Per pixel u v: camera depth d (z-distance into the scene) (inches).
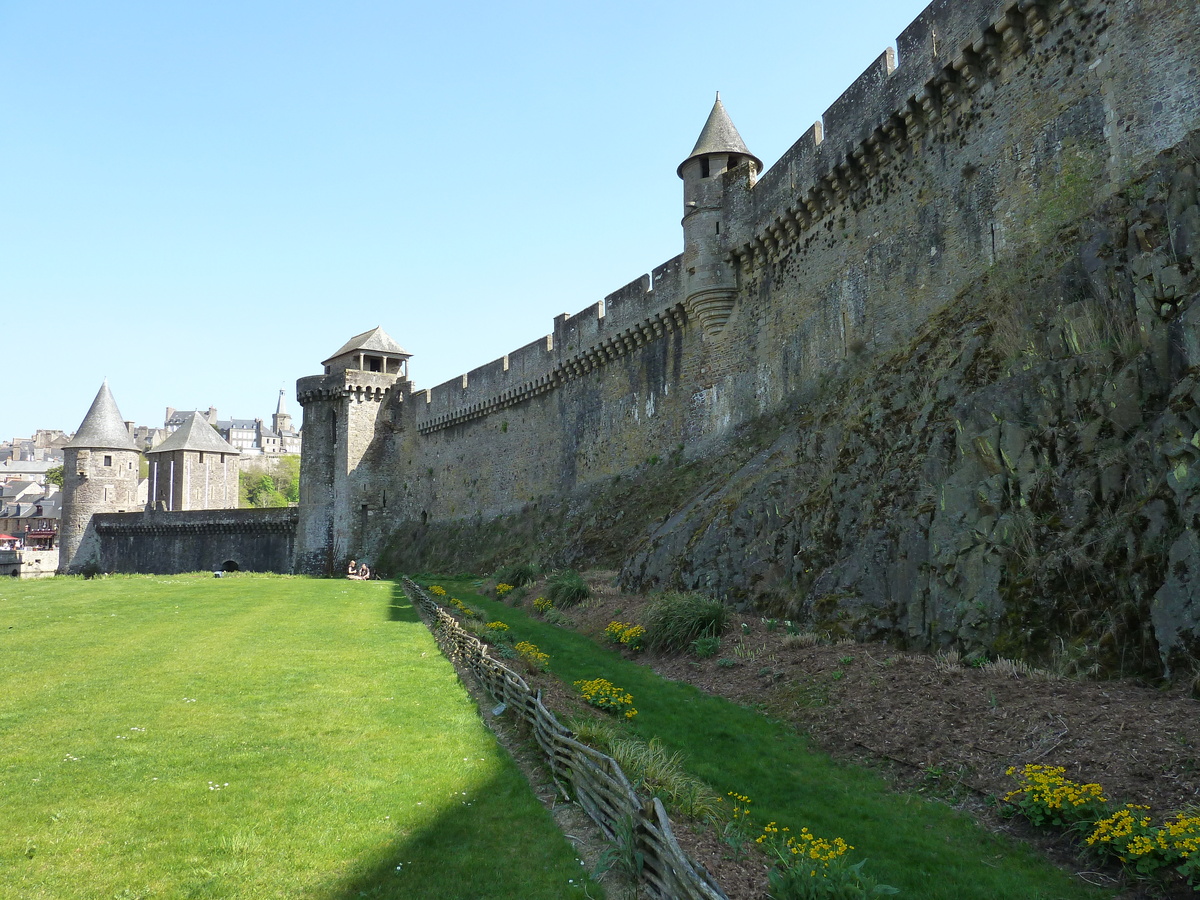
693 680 492.4
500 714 397.7
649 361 1263.5
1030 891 233.9
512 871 237.9
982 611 393.1
